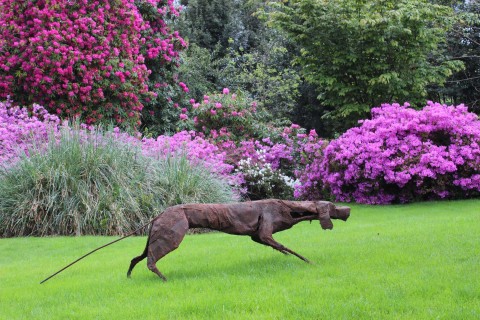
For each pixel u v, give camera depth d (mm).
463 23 18594
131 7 15625
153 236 5246
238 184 12414
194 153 11594
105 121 14414
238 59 26016
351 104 16516
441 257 5539
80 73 13742
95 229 9281
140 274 5707
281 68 24328
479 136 11773
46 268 6410
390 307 3932
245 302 4195
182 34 25531
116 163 10312
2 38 14250
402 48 15875
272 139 15867
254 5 27750
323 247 6648
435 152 11547
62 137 10508
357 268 5234
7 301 4852
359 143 12242
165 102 17609
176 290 4793
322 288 4527
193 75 23016
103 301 4613
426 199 12367
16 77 13945
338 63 16078
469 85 20859
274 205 5559
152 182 10461
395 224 8477
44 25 13852
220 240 8164
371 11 15781
